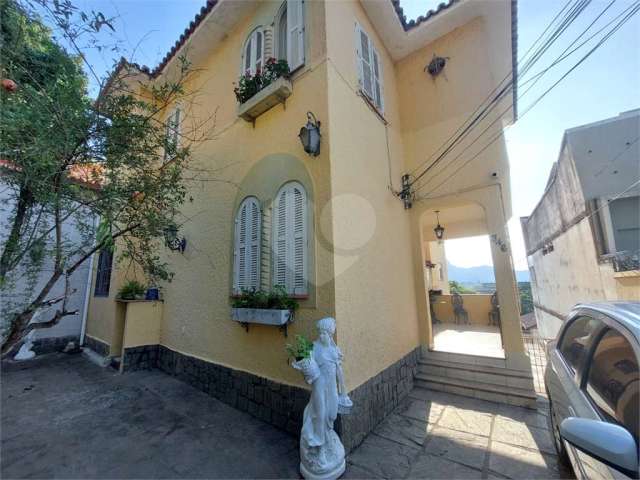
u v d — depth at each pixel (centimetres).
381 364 411
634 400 156
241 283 445
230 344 444
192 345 521
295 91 425
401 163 616
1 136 198
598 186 630
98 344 714
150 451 311
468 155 563
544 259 1089
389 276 479
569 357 270
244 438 336
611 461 137
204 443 326
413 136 630
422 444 329
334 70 403
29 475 274
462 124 578
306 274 362
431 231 948
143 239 314
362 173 440
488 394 449
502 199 522
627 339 184
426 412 409
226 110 548
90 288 830
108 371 588
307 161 388
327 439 276
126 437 339
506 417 393
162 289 634
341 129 397
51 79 240
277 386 365
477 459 301
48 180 224
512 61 569
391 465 292
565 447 253
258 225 438
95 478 271
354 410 329
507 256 502
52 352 754
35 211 241
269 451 311
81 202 257
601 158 624
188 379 514
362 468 287
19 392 482
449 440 337
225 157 527
